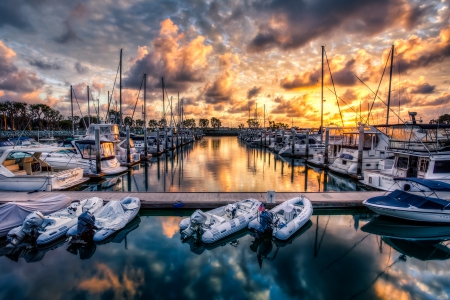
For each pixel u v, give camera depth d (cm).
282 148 4300
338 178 2328
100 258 895
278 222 1059
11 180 1493
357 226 1188
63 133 6206
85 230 969
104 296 699
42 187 1514
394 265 867
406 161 1627
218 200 1316
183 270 830
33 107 8475
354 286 757
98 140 2161
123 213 1148
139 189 1936
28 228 958
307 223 1203
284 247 990
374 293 720
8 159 1731
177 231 1116
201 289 738
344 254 945
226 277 796
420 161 1522
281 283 768
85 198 1347
